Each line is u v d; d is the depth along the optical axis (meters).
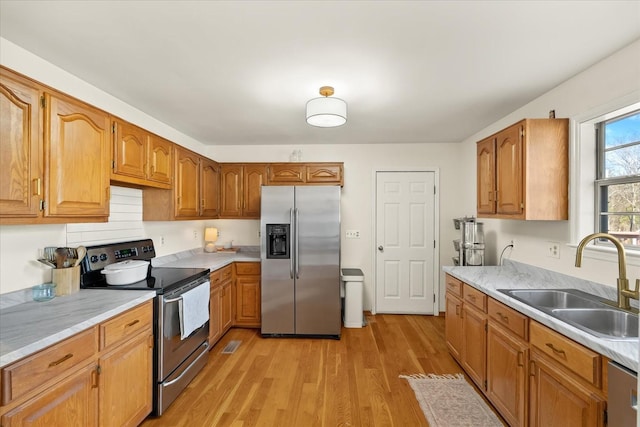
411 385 2.44
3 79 1.38
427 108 2.81
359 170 4.25
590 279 2.03
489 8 1.44
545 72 2.09
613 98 1.85
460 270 2.85
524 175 2.21
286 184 4.00
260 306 3.62
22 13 1.47
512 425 1.84
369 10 1.45
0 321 1.48
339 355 2.98
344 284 3.83
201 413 2.11
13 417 1.16
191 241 3.96
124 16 1.50
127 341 1.81
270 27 1.59
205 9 1.45
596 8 1.43
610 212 2.03
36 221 1.54
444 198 4.18
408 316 4.14
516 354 1.79
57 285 1.93
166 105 2.75
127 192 2.78
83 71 2.09
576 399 1.34
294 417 2.07
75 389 1.44
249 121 3.23
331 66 2.02
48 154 1.59
